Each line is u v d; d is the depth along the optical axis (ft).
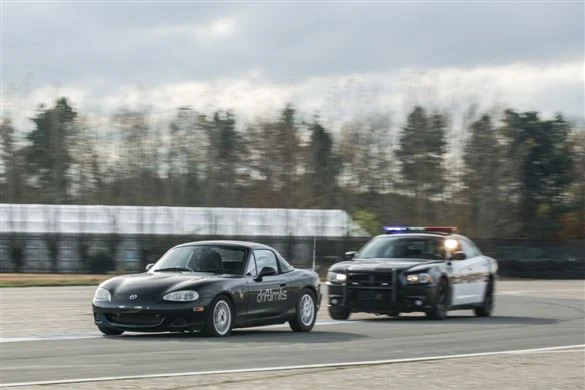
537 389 49.14
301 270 87.81
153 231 268.82
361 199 339.77
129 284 76.74
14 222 268.41
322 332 85.25
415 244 108.06
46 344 69.72
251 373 53.21
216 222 273.33
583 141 396.37
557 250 255.09
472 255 111.34
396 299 100.73
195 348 67.41
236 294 78.43
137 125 353.51
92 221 271.08
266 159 359.66
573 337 80.94
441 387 49.14
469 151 354.13
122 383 48.60
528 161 385.50
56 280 197.67
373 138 342.03
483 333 84.58
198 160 354.13
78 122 361.71
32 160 379.96
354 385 49.21
